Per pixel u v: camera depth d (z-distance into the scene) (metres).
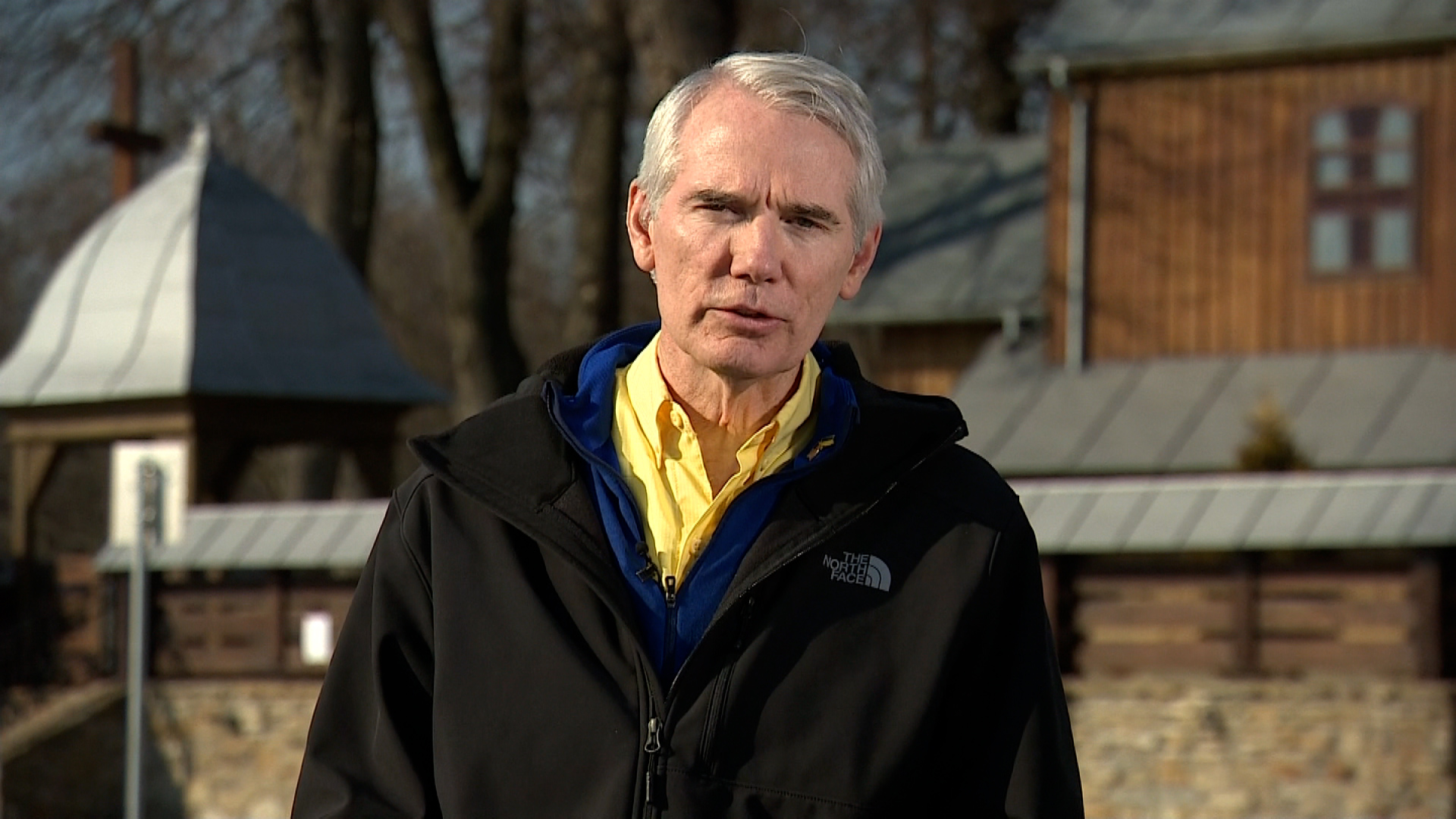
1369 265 18.58
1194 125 19.23
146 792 16.05
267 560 15.86
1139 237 19.44
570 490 2.85
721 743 2.75
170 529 12.14
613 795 2.74
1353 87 18.66
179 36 23.36
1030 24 28.75
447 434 2.94
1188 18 19.09
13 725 16.73
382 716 2.91
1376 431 17.50
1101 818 13.20
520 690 2.80
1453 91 18.30
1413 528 12.51
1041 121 31.17
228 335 18.20
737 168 2.74
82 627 17.58
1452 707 12.34
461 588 2.86
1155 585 13.51
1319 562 13.04
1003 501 2.91
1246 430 18.03
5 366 18.56
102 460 35.03
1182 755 13.01
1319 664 12.98
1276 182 18.91
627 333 3.06
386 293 36.91
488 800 2.78
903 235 22.19
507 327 21.33
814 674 2.77
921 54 30.05
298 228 19.52
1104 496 13.63
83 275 18.81
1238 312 19.03
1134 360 19.41
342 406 18.67
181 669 16.34
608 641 2.80
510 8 21.39
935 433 2.89
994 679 2.89
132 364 18.00
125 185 20.89
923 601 2.82
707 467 2.90
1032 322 20.56
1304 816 12.65
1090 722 13.28
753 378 2.82
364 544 15.64
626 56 20.66
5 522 34.81
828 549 2.82
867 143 2.84
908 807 2.83
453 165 21.20
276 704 15.70
